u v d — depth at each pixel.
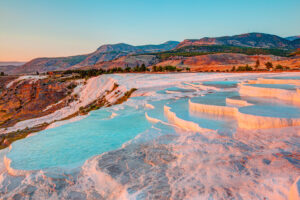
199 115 16.83
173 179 8.02
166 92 36.84
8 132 54.69
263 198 5.97
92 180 9.42
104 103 55.06
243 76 52.75
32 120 64.44
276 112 12.29
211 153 9.27
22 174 11.38
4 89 126.75
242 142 9.70
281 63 137.38
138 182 8.27
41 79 127.31
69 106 73.69
